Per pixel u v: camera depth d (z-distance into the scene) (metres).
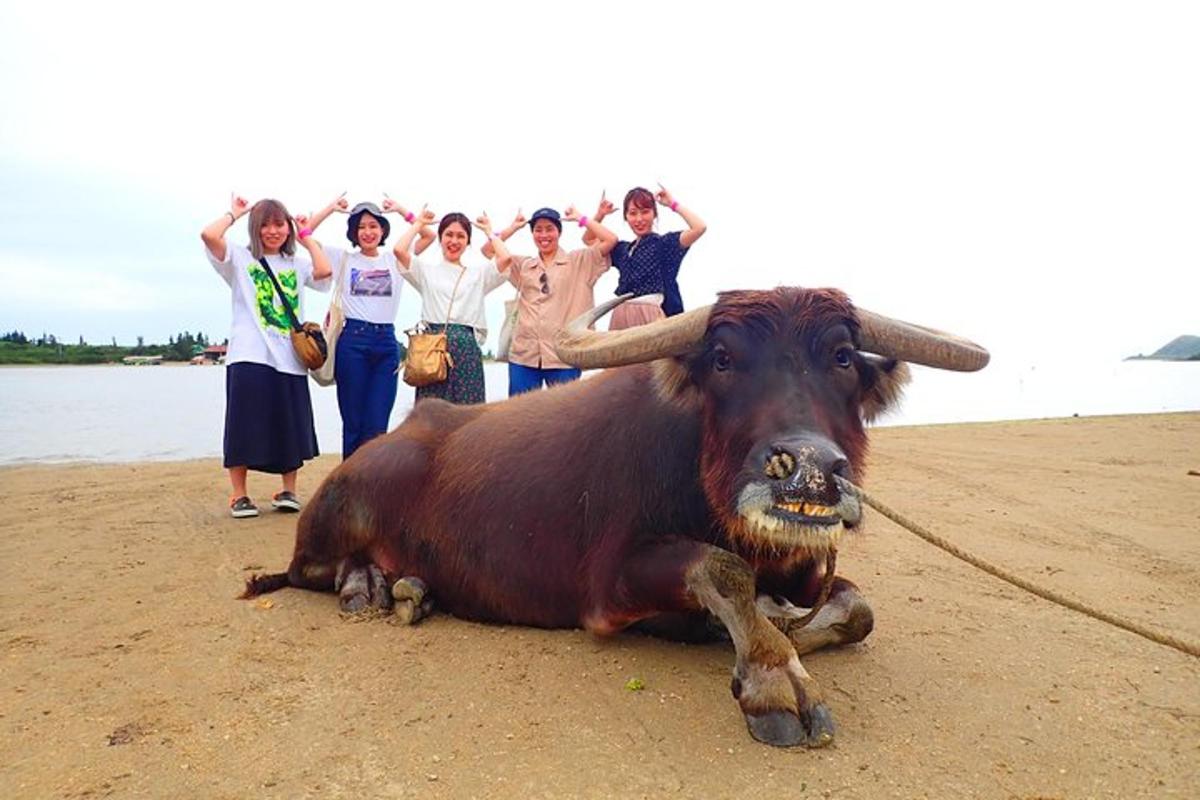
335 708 3.41
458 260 7.78
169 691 3.60
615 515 4.00
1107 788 2.74
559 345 3.93
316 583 5.19
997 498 8.10
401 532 4.90
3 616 4.66
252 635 4.33
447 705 3.43
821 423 3.12
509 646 4.14
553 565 4.30
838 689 3.52
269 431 7.41
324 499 5.09
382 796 2.73
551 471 4.38
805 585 4.00
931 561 5.75
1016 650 4.00
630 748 3.03
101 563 5.89
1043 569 5.50
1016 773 2.83
